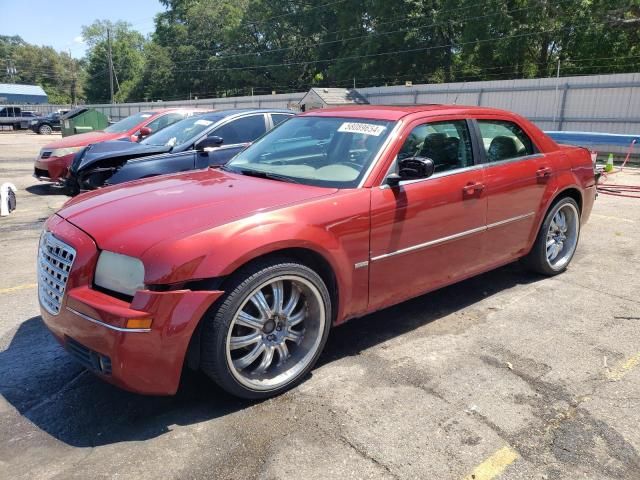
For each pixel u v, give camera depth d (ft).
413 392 10.44
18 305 15.14
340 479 8.10
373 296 11.76
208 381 10.94
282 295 10.22
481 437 9.09
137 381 8.89
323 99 104.88
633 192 33.40
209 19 209.46
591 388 10.63
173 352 8.92
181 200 10.62
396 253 11.90
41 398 10.40
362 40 140.97
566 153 16.85
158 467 8.36
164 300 8.72
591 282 16.63
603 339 12.75
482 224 13.93
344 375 11.09
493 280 16.89
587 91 74.54
